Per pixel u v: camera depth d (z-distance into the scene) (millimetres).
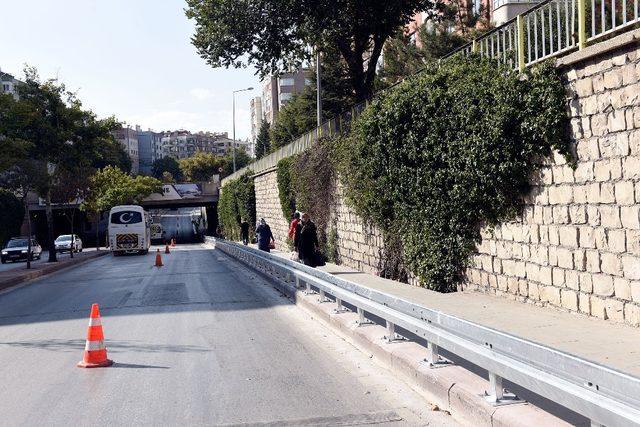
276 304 13836
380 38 27562
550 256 10172
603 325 8625
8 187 30734
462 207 12414
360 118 17297
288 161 32688
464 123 11883
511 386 6227
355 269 21312
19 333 11516
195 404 6363
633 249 8344
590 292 9258
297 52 29844
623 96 8391
